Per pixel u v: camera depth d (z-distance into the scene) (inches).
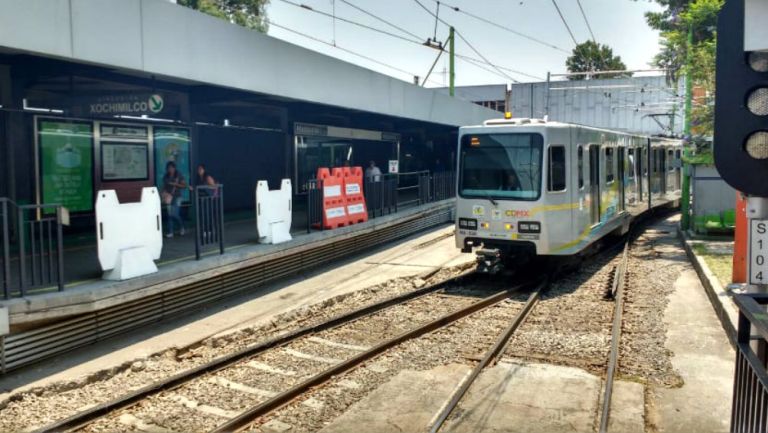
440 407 257.4
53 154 469.7
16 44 327.9
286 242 512.7
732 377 291.9
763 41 145.6
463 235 535.2
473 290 497.7
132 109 497.7
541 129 506.9
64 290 323.9
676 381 286.8
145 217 377.7
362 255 648.4
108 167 513.3
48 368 301.9
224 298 446.3
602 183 612.1
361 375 299.0
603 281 530.9
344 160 937.5
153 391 271.7
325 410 257.4
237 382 291.6
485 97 2080.5
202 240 442.0
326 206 594.9
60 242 322.0
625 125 1701.5
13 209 448.5
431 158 1214.3
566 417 244.7
